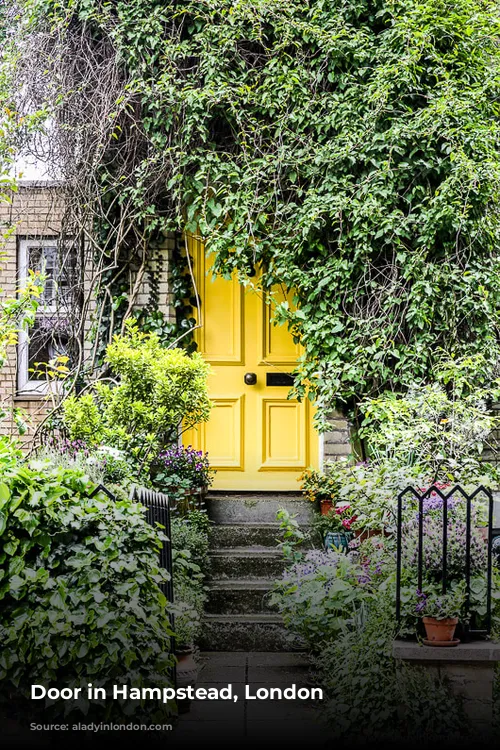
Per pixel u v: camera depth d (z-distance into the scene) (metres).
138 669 4.34
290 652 6.79
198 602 6.46
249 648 6.82
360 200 7.48
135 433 7.01
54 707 4.25
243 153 7.70
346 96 7.62
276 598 6.05
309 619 5.77
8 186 7.91
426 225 7.34
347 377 7.50
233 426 8.48
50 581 4.27
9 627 4.21
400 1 7.61
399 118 7.43
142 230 8.23
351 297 7.55
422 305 7.30
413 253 7.40
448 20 7.52
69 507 4.45
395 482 5.77
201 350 8.48
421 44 7.41
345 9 7.66
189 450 7.91
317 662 5.57
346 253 7.61
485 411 7.11
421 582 4.31
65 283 8.35
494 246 7.55
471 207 7.31
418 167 7.48
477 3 7.86
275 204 7.76
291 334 8.50
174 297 8.32
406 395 7.17
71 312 8.21
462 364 6.97
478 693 4.19
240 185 7.71
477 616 4.36
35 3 7.92
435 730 4.24
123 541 4.56
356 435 7.73
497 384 7.48
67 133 7.93
